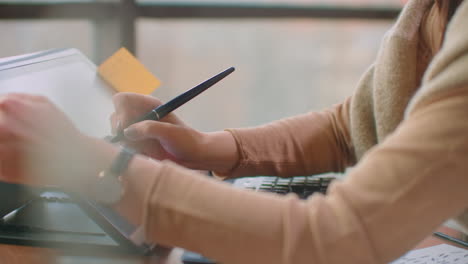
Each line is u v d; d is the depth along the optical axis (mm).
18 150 462
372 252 444
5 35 1337
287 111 1824
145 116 782
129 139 743
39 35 1400
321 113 946
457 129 421
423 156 429
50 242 646
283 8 1681
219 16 1632
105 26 1508
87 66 894
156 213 472
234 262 466
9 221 693
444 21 593
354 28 1757
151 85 896
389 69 704
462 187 427
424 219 437
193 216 465
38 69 769
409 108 474
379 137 746
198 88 823
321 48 1787
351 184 462
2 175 473
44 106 478
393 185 438
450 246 642
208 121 1706
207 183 485
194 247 473
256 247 458
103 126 762
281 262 454
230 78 1729
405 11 692
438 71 457
